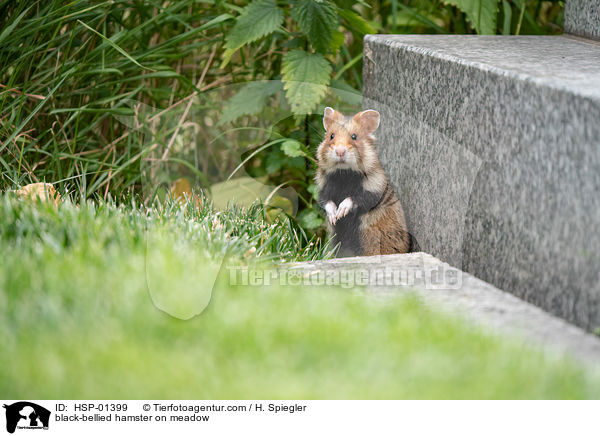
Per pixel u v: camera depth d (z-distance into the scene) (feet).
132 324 8.96
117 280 9.98
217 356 8.44
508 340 9.12
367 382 8.11
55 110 15.78
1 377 7.79
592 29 15.51
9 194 13.28
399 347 8.66
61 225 11.72
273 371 8.23
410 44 14.44
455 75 12.53
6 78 16.42
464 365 8.36
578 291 9.92
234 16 18.34
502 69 11.41
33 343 8.30
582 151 9.75
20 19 15.31
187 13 18.89
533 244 10.74
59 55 16.67
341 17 18.71
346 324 9.16
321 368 8.29
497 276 11.55
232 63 18.95
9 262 10.21
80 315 9.04
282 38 18.40
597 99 9.48
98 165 16.75
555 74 11.04
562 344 9.34
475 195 12.02
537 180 10.61
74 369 7.97
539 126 10.52
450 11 19.71
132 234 11.69
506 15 18.24
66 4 16.48
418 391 8.03
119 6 17.85
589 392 8.09
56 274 9.90
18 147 15.87
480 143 11.89
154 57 17.34
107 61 17.07
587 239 9.72
